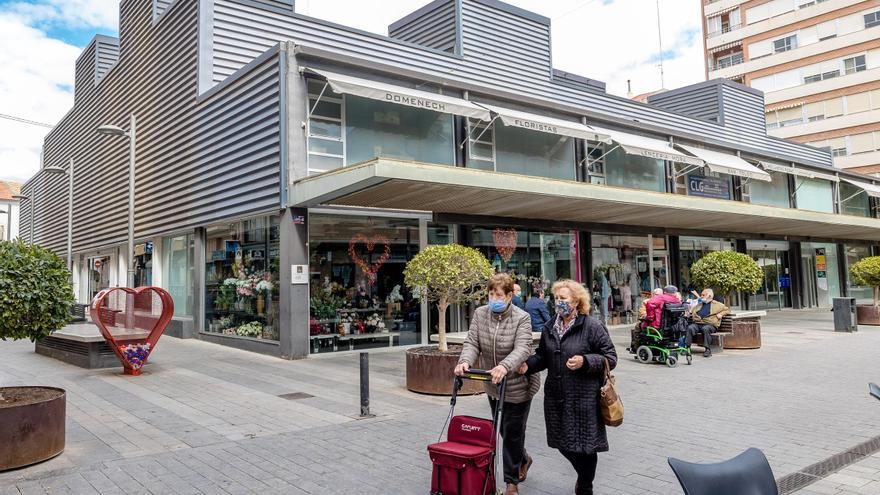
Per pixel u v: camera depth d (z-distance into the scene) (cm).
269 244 1296
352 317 1293
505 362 416
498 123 1570
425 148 1423
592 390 406
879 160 4094
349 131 1307
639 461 531
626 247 1895
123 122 2178
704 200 1538
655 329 1112
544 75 2159
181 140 1705
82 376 1019
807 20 4500
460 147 1475
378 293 1336
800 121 4525
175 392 866
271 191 1250
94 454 561
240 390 877
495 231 1552
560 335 422
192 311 1677
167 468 519
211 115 1528
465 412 729
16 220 5809
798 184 2591
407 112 1402
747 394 825
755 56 4812
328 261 1268
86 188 2614
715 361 1138
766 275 2516
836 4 4341
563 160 1719
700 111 2969
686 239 2111
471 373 428
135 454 561
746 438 605
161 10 1922
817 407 741
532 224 1598
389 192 1118
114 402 800
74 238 2758
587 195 1273
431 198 1208
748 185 2353
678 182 2072
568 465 523
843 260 2856
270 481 485
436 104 1238
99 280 2528
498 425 404
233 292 1456
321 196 1114
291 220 1212
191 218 1634
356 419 696
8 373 1073
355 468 516
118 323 1051
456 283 842
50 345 1299
